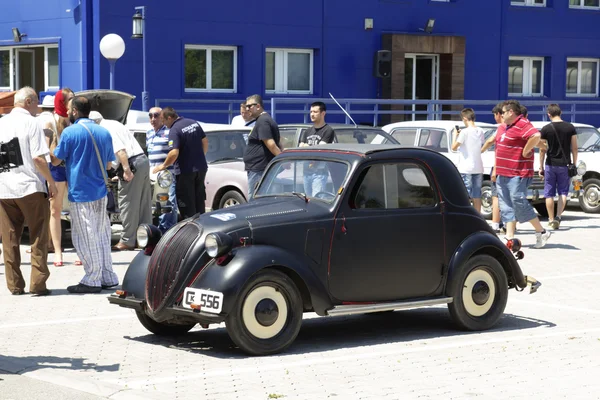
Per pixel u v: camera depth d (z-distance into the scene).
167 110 14.15
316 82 26.23
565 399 6.98
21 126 10.86
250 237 8.38
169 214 14.95
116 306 10.62
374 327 9.73
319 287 8.56
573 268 13.55
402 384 7.40
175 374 7.70
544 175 17.95
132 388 7.20
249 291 8.23
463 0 28.39
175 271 8.44
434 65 28.48
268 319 8.34
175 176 14.21
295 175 9.28
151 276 8.63
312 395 7.07
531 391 7.20
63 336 9.11
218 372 7.75
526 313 10.46
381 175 9.07
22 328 9.45
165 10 23.53
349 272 8.80
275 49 25.69
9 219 11.14
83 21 22.84
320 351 8.59
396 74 27.05
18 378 7.54
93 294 11.32
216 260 8.30
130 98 17.30
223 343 8.88
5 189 10.94
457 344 8.89
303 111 23.77
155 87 23.50
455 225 9.38
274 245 8.46
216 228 8.40
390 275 9.03
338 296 8.77
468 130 16.91
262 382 7.45
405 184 9.19
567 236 17.03
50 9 23.62
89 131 11.28
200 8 24.06
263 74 25.27
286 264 8.38
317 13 25.97
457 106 28.39
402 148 9.31
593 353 8.54
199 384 7.38
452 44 28.00
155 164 15.23
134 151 14.52
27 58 24.88
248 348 8.27
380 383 7.43
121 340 8.98
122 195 14.69
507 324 9.87
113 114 17.41
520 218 15.33
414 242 9.13
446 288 9.34
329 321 10.05
